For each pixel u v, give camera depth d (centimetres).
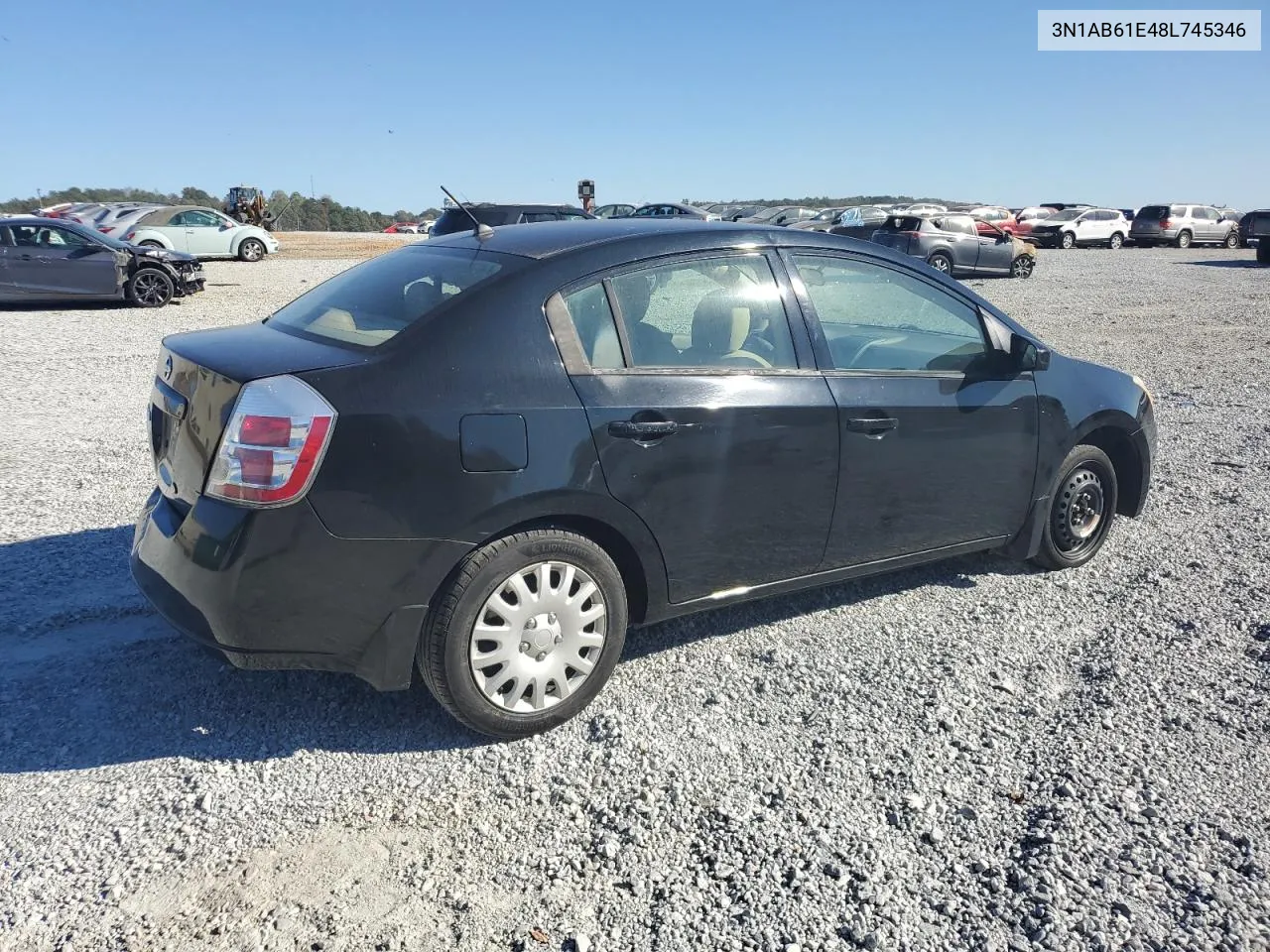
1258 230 2872
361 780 316
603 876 273
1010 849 285
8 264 1508
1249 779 319
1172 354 1223
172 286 1623
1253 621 439
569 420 332
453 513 315
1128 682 382
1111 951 246
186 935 249
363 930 252
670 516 358
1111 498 510
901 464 414
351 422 301
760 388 375
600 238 369
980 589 479
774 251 399
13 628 410
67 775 313
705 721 354
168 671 381
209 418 313
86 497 589
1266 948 247
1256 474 679
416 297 346
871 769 324
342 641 313
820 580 411
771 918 257
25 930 249
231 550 298
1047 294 2005
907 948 247
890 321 424
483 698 330
